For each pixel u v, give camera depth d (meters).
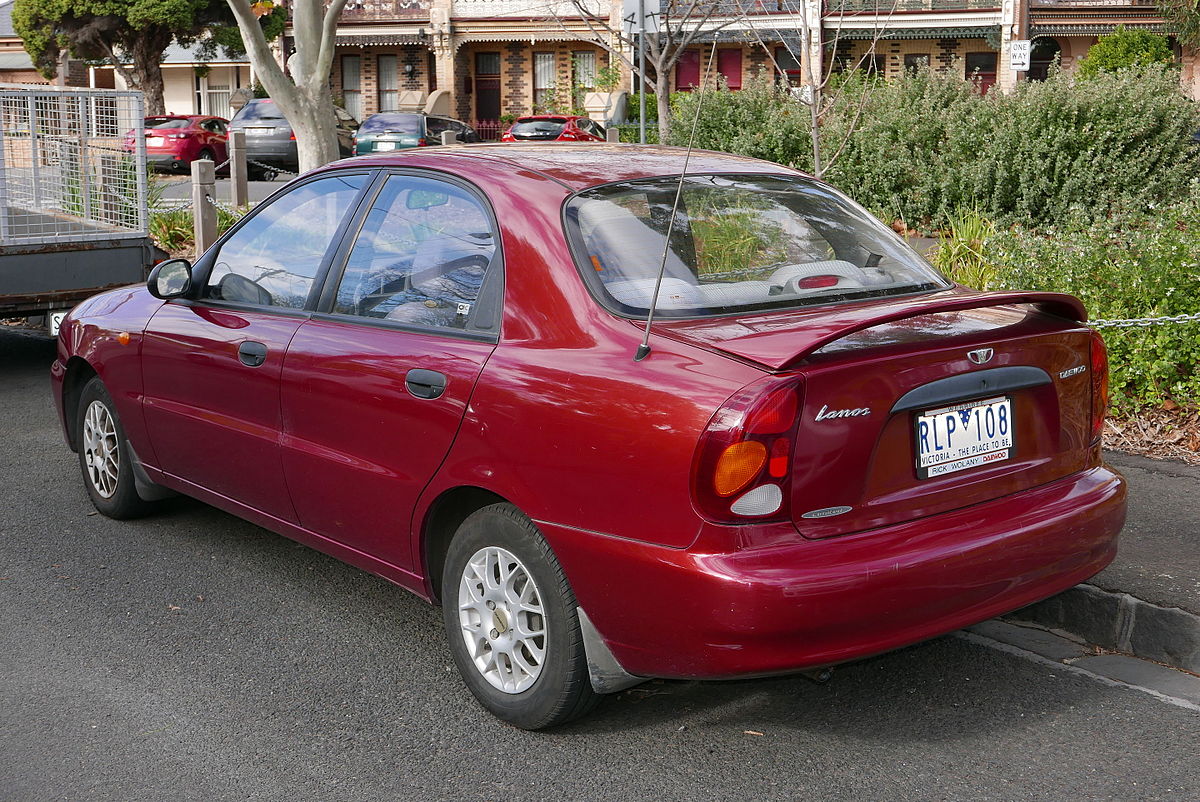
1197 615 4.22
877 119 13.27
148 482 5.67
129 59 39.06
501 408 3.62
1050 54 36.78
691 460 3.17
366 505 4.16
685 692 4.07
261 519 4.82
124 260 9.38
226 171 28.41
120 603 4.88
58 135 9.23
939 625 3.40
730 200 4.11
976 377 3.48
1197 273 6.93
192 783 3.53
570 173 4.03
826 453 3.23
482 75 42.31
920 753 3.65
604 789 3.47
